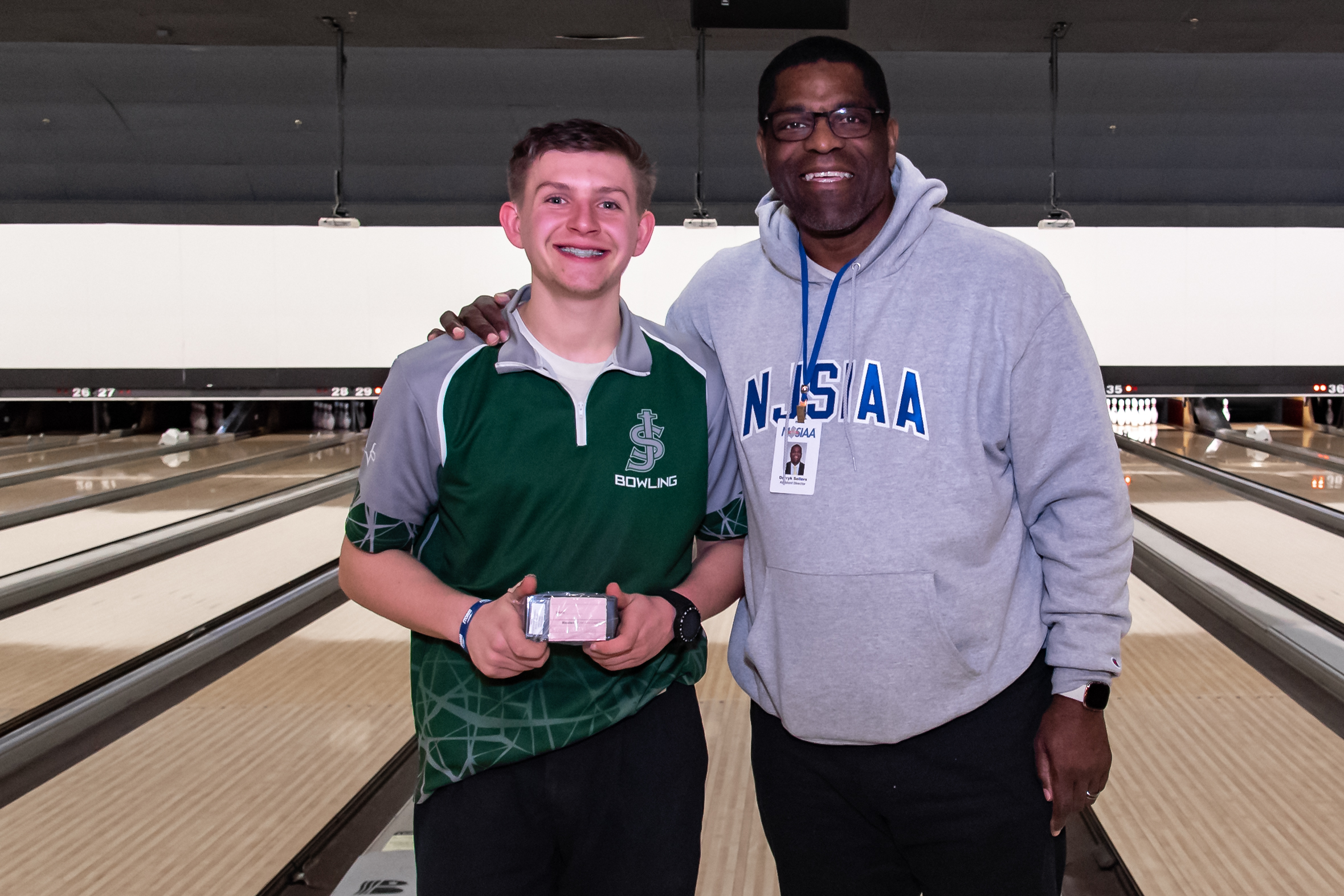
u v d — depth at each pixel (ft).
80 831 5.49
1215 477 15.47
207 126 19.15
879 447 3.18
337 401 23.00
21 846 5.33
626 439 3.27
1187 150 19.07
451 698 3.23
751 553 3.67
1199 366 19.76
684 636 3.21
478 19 14.44
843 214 3.17
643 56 17.66
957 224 3.35
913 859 3.49
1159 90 18.02
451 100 18.57
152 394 20.51
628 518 3.26
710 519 3.72
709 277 3.80
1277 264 19.45
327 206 20.27
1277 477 15.11
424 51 17.57
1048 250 19.76
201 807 5.78
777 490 3.31
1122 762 6.20
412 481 3.27
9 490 14.93
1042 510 3.39
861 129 3.12
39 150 19.58
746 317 3.56
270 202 20.31
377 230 20.27
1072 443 3.22
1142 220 19.57
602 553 3.27
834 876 3.57
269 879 5.02
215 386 20.58
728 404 3.63
